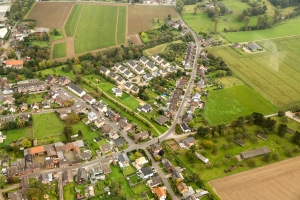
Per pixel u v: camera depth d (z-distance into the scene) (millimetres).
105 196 193750
